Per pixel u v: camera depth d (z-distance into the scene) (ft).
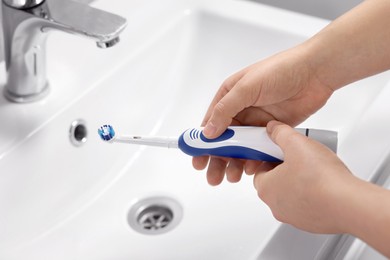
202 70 3.46
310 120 3.19
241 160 2.63
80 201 2.99
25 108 2.79
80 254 2.75
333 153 2.06
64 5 2.61
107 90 3.05
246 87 2.40
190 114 3.36
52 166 2.83
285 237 2.24
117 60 3.11
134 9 3.44
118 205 3.02
